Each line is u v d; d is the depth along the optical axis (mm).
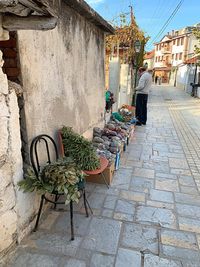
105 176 3766
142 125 8211
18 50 2262
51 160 3111
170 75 42750
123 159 4945
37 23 1817
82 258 2336
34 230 2684
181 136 6961
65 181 2424
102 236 2645
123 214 3057
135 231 2748
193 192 3688
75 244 2510
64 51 3355
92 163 3189
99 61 5414
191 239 2656
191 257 2408
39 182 2443
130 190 3674
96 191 3602
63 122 3500
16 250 2406
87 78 4578
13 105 2203
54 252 2398
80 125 4324
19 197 2410
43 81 2785
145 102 8008
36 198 2764
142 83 7742
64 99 3475
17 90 2238
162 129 7766
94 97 5180
